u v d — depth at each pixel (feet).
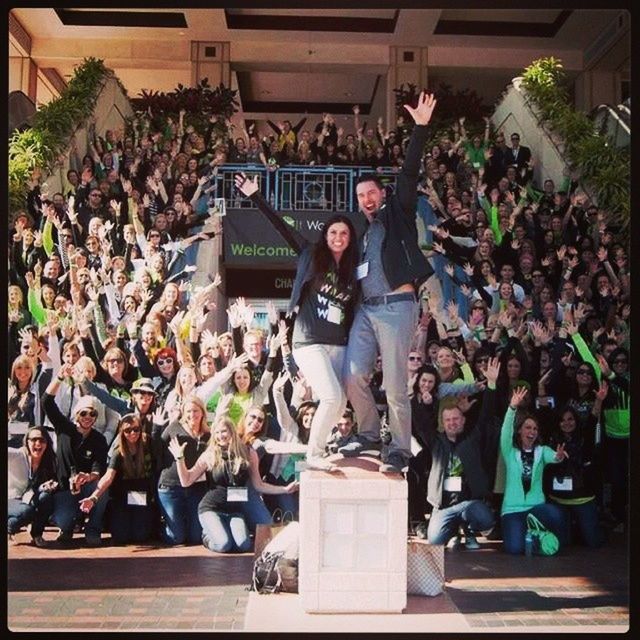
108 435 23.25
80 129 28.17
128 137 29.17
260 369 22.98
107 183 27.37
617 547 21.48
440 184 28.30
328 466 16.20
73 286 24.81
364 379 16.92
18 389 22.99
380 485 15.62
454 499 21.24
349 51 36.45
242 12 36.11
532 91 30.22
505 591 17.37
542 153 29.32
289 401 22.67
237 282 27.94
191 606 16.07
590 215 26.61
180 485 21.21
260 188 28.25
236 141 30.07
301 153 29.32
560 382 23.45
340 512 15.66
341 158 29.22
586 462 22.81
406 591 15.79
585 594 17.15
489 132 30.83
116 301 24.94
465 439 21.50
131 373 23.58
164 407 22.16
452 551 20.88
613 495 23.11
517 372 23.29
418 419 21.89
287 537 17.13
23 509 21.02
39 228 25.58
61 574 18.26
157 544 21.17
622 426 22.97
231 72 37.86
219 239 26.73
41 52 36.70
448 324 24.75
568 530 21.18
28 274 24.68
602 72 35.86
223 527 20.49
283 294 27.91
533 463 21.21
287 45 36.47
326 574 15.48
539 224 26.73
